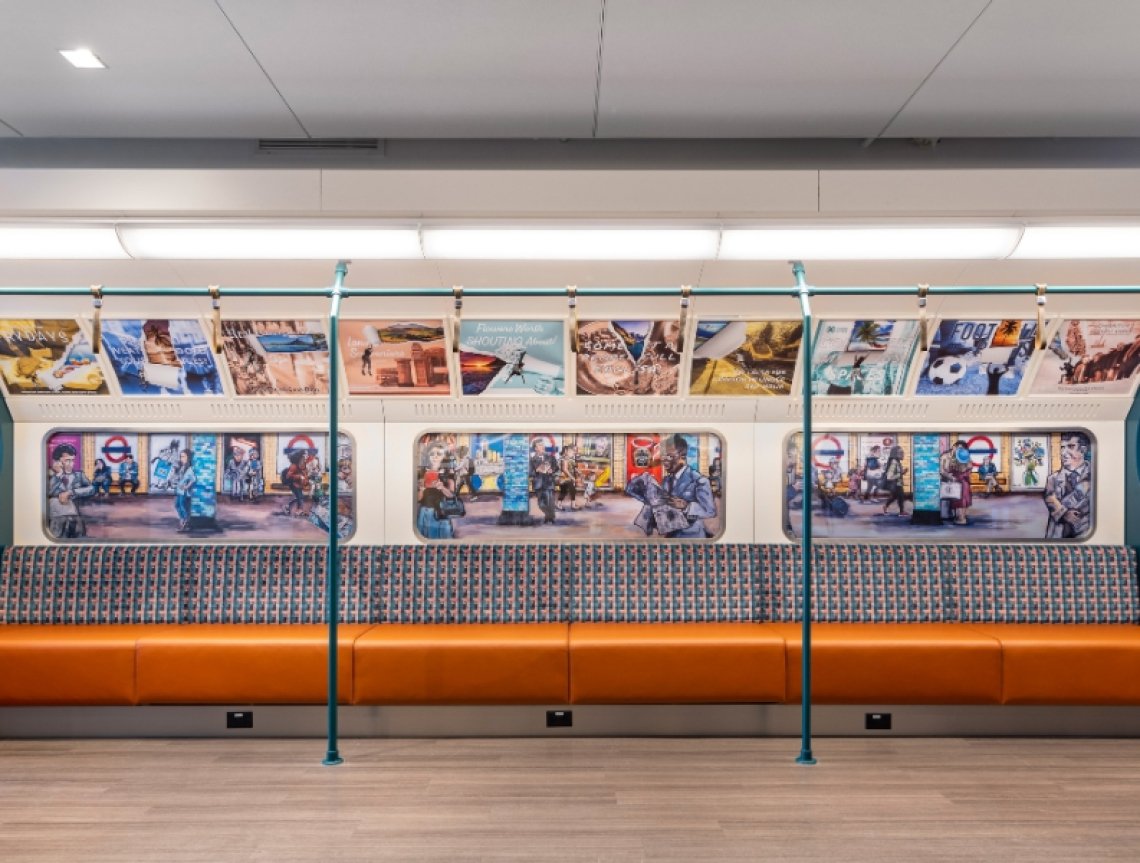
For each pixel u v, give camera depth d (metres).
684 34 3.63
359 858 3.82
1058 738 5.48
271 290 4.86
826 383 6.21
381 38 3.68
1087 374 6.15
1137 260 5.41
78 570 6.26
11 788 4.63
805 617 4.97
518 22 3.53
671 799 4.46
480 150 4.89
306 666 5.45
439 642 5.48
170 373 6.16
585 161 4.89
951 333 5.94
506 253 5.09
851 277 5.57
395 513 6.48
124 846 3.94
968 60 3.87
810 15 3.46
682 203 4.89
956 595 6.28
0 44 3.73
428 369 6.16
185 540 6.46
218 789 4.61
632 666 5.44
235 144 4.86
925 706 5.51
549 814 4.28
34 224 4.91
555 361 6.11
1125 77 4.04
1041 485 6.42
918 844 3.94
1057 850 3.88
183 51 3.80
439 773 4.84
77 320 5.85
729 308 5.79
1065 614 6.25
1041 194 4.84
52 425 6.40
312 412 6.41
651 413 6.39
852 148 4.88
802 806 4.37
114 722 5.51
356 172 4.86
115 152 4.86
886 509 6.45
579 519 6.48
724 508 6.46
